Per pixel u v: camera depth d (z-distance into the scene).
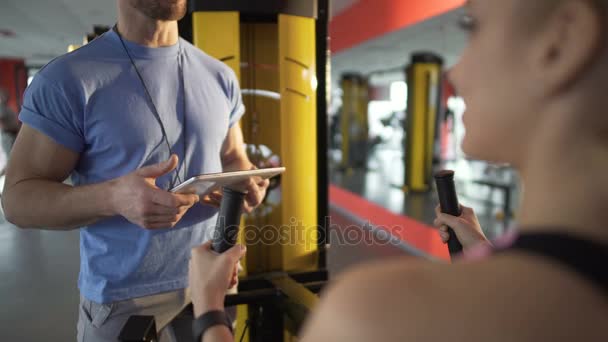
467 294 0.23
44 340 2.88
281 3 1.68
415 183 8.23
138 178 0.87
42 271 4.12
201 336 0.54
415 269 0.25
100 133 1.00
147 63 1.06
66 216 0.92
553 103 0.26
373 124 15.03
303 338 0.27
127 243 1.04
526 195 0.28
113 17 8.52
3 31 9.97
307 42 1.75
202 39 1.65
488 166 7.69
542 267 0.24
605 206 0.24
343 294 0.25
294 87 1.75
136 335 0.72
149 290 1.07
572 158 0.25
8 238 5.17
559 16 0.25
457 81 0.33
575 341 0.22
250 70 1.84
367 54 7.85
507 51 0.27
